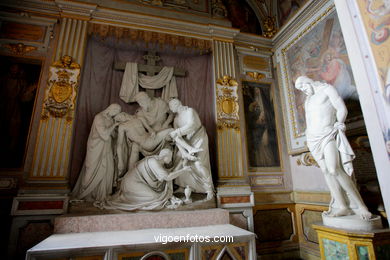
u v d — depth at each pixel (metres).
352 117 2.95
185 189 3.18
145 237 2.30
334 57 3.28
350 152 2.45
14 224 2.67
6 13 3.38
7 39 3.32
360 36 1.70
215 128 3.84
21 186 2.84
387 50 1.52
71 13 3.56
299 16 3.97
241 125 4.00
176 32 4.05
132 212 2.85
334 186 2.58
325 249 2.53
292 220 3.84
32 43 3.40
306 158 3.73
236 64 4.36
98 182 3.04
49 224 2.79
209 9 4.45
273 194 3.88
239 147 3.80
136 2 4.03
